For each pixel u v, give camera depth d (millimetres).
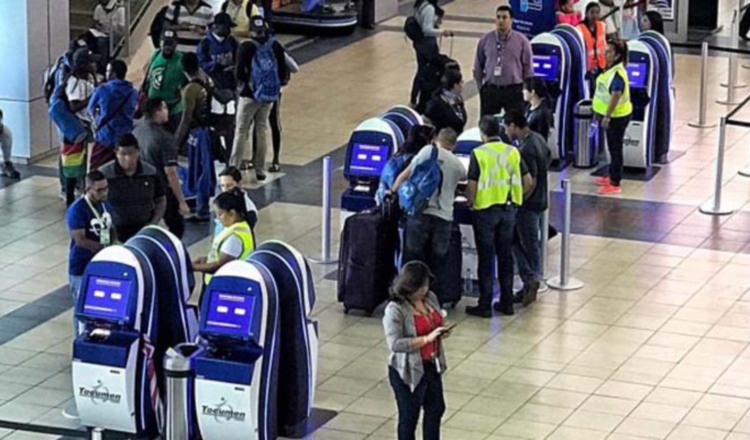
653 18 22328
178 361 11484
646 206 18312
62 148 17688
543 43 19875
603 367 13664
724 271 16109
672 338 14328
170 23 23000
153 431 12250
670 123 20141
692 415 12727
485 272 14688
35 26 19500
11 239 16891
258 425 11727
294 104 23016
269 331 11680
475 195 14461
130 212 13555
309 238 17109
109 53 21922
